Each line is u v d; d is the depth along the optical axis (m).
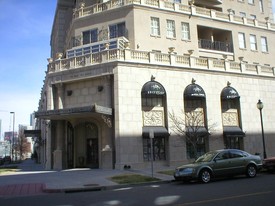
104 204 11.17
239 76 34.94
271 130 35.97
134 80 29.12
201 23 38.47
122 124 28.00
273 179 17.02
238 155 18.58
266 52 43.38
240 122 34.25
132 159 27.84
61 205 11.41
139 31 34.12
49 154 31.48
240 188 13.87
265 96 36.44
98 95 29.73
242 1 46.09
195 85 31.56
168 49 35.28
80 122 30.81
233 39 40.88
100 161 28.92
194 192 13.28
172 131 29.95
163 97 30.61
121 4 34.91
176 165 29.42
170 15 36.38
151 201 11.36
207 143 31.70
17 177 22.12
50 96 31.44
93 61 30.06
